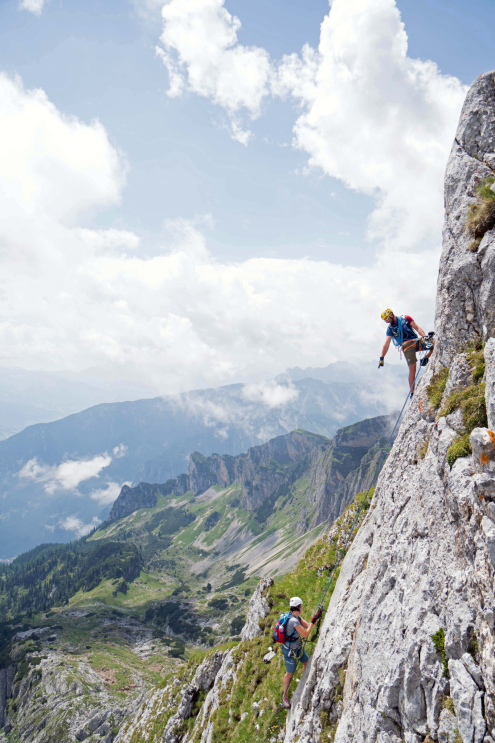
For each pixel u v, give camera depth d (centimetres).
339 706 1184
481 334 1084
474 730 689
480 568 749
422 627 885
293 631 1429
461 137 1283
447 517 924
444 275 1226
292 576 3155
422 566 973
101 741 13175
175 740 3472
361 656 1087
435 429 1084
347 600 1424
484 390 946
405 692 875
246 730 2119
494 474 766
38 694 16450
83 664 18400
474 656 742
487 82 1273
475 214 1123
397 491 1291
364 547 1555
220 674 3169
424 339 1381
